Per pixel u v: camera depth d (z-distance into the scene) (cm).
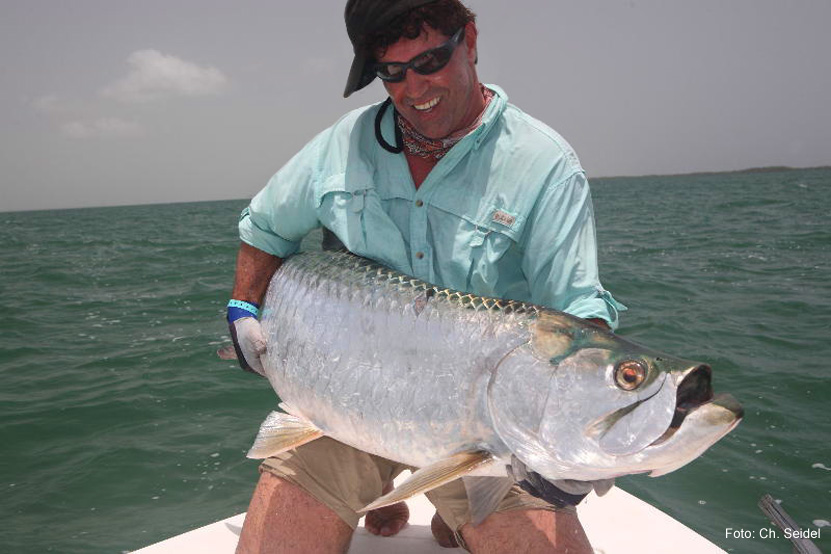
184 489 438
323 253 219
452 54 190
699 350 709
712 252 1538
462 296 186
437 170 208
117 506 419
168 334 859
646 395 158
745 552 345
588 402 163
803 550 194
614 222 2780
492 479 190
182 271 1489
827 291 1009
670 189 8244
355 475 212
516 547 197
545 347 170
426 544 254
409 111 200
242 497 424
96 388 641
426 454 187
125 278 1419
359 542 256
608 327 207
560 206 202
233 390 620
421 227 212
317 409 204
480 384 176
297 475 209
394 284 195
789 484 416
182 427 539
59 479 456
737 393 574
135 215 7356
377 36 190
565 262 203
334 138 226
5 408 594
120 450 495
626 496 282
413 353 186
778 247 1573
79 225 4769
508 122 207
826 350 696
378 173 217
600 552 244
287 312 215
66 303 1123
